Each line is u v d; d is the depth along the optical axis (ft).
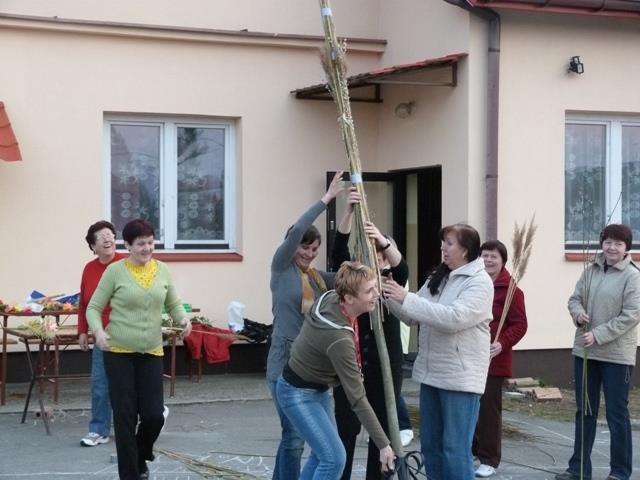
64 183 35.27
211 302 37.09
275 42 37.65
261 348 37.09
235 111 37.50
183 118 37.40
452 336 18.34
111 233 25.21
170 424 28.94
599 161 37.04
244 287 37.52
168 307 22.16
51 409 30.12
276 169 37.99
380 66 39.55
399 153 38.19
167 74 36.65
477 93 34.14
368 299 16.99
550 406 32.86
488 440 23.45
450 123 34.96
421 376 18.76
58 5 35.65
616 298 22.57
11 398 31.89
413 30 37.24
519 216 34.99
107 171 36.55
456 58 33.94
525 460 25.57
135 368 21.13
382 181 38.68
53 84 35.17
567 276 35.68
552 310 35.53
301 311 19.93
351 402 16.85
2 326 31.27
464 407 18.31
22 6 35.17
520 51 34.86
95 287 25.07
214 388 34.09
